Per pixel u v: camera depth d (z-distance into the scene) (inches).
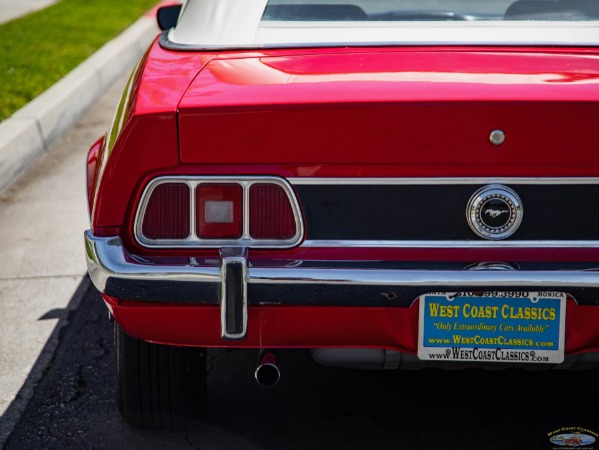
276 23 134.4
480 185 107.9
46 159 296.5
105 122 349.1
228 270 105.4
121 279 107.6
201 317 108.7
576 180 107.9
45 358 160.7
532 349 108.9
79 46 453.7
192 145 107.0
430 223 108.7
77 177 275.9
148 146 107.5
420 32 130.8
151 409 131.6
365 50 124.3
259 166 107.6
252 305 107.2
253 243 109.1
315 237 109.1
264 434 134.0
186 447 130.3
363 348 110.0
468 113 105.5
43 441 133.3
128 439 133.0
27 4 627.5
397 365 114.2
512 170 107.4
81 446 131.6
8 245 218.7
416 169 107.2
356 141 106.4
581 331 108.6
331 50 124.6
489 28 132.5
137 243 110.0
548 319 108.1
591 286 106.0
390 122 105.7
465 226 109.0
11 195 259.1
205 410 135.8
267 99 107.0
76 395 147.4
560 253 109.5
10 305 183.3
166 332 110.4
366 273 105.9
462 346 109.0
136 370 128.0
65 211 244.1
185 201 109.0
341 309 107.3
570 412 141.1
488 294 107.4
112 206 110.0
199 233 109.3
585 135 106.4
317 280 105.7
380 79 112.5
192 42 131.1
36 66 394.9
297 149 106.7
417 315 108.1
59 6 615.5
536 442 132.3
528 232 109.2
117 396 132.3
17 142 277.6
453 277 105.4
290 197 108.0
